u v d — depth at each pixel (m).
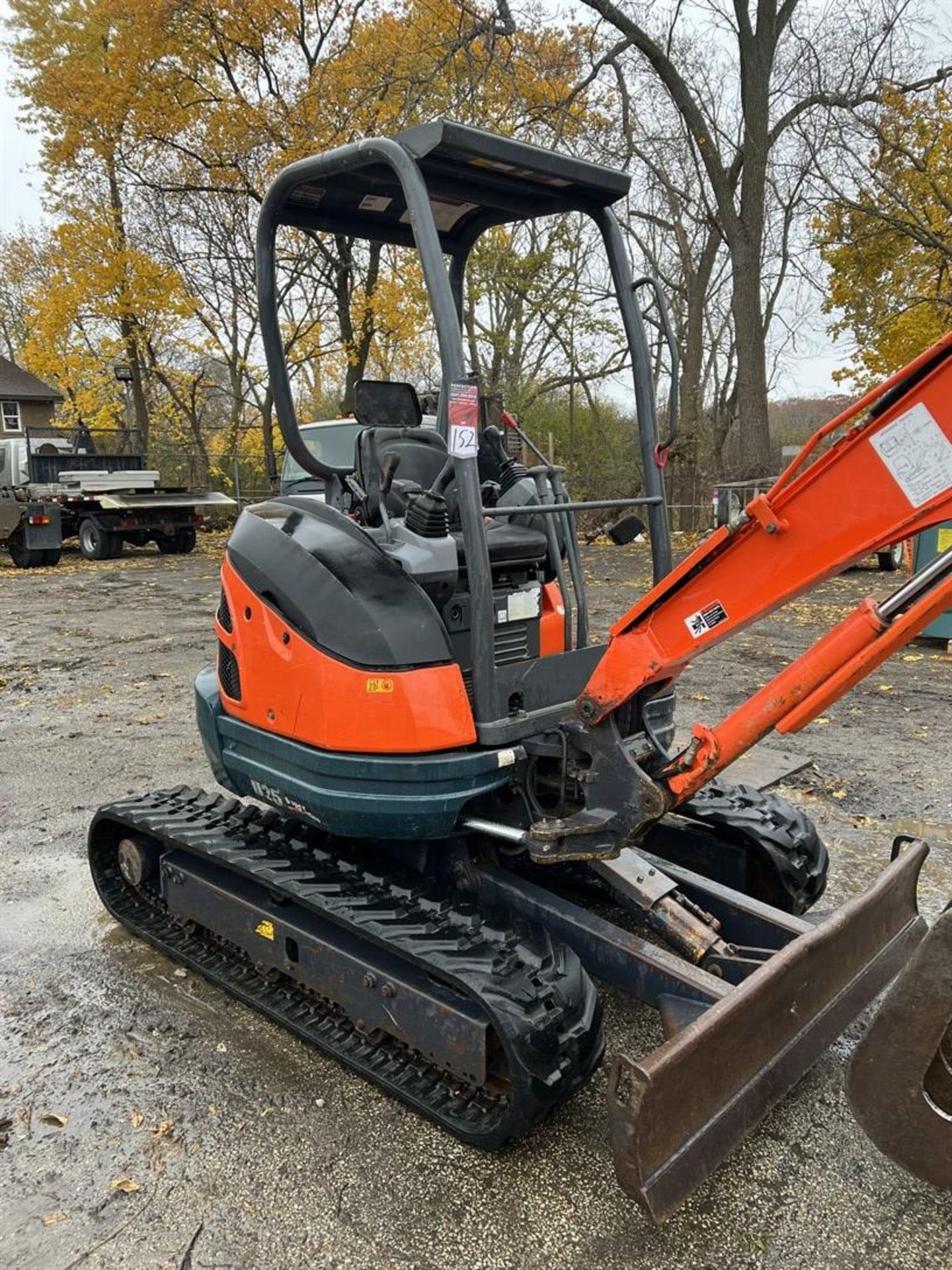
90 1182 2.51
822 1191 2.44
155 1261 2.25
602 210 3.36
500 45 16.31
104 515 16.75
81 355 25.91
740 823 3.39
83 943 3.78
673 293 24.61
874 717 6.48
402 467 3.22
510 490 3.44
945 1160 2.05
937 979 1.99
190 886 3.55
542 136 17.03
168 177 21.66
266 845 3.36
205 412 32.50
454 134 2.71
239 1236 2.32
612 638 2.61
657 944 3.58
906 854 3.09
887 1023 2.05
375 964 2.85
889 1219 2.35
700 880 3.19
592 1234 2.32
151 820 3.61
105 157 21.22
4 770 5.74
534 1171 2.53
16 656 8.83
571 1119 2.74
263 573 3.13
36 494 16.30
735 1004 2.27
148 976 3.54
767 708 2.39
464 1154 2.59
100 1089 2.89
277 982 3.31
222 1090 2.88
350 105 17.45
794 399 29.88
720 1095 2.27
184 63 20.33
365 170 3.07
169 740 6.29
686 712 6.55
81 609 11.45
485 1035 2.51
